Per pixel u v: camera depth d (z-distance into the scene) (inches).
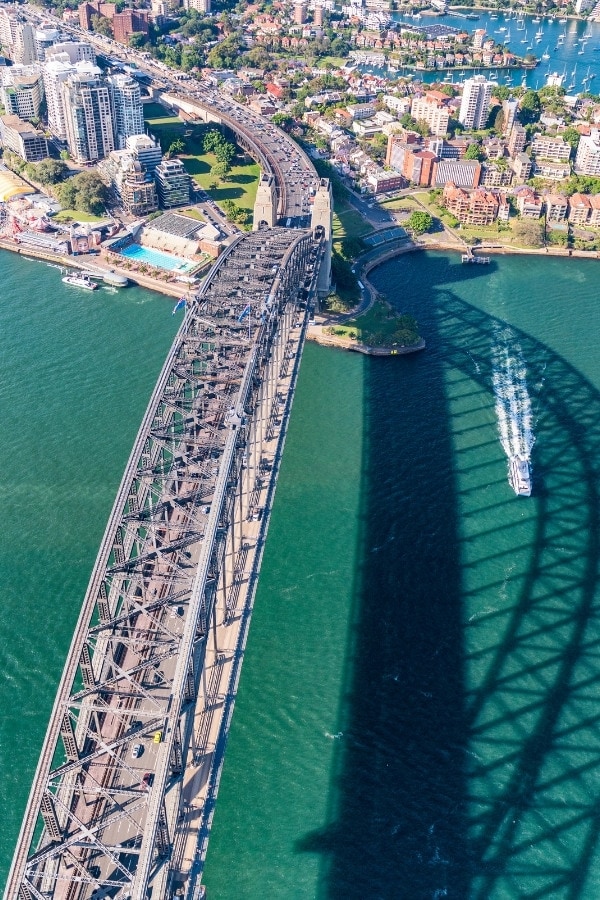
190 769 4594.0
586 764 5930.1
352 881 5270.7
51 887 4141.2
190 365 6870.1
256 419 6628.9
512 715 6240.2
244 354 7121.1
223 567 5329.7
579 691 6417.3
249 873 5290.4
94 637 4707.2
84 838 4190.5
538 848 5457.7
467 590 7253.9
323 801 5679.1
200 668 4741.6
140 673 5147.6
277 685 6397.6
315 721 6161.4
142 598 5236.2
